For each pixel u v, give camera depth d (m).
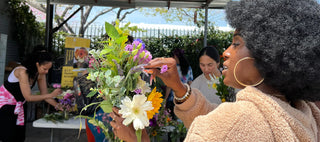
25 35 6.95
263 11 0.57
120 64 0.90
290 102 0.65
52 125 2.29
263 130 0.51
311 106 0.72
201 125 0.54
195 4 4.85
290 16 0.55
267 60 0.55
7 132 2.44
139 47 0.89
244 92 0.58
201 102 0.99
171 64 0.92
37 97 2.53
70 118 2.51
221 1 4.54
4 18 6.50
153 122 1.84
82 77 1.82
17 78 2.51
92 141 1.69
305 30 0.53
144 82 0.93
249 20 0.59
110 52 0.87
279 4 0.56
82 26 11.13
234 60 0.65
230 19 0.65
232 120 0.51
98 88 0.93
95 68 0.92
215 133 0.51
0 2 6.36
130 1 4.81
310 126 0.61
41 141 3.88
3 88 2.48
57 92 2.61
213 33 6.88
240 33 0.62
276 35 0.54
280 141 0.51
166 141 3.03
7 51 6.67
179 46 6.86
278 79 0.57
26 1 7.09
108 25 0.85
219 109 0.56
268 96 0.55
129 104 0.77
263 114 0.53
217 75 2.10
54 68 5.46
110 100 0.88
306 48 0.52
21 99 2.54
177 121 2.30
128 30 0.96
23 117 2.57
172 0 4.66
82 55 2.80
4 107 2.44
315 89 0.57
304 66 0.53
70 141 3.40
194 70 6.54
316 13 0.55
